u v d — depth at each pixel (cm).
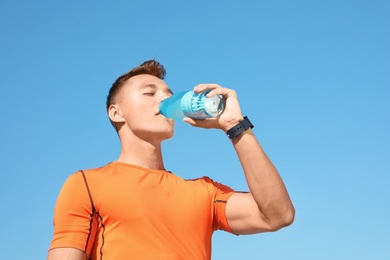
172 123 413
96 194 374
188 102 380
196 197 392
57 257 363
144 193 377
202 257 377
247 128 379
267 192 372
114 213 369
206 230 388
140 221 367
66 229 370
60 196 381
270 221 379
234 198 396
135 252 361
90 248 371
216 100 379
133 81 421
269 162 377
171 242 368
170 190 387
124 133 415
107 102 430
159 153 414
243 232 396
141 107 408
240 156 377
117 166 396
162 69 449
